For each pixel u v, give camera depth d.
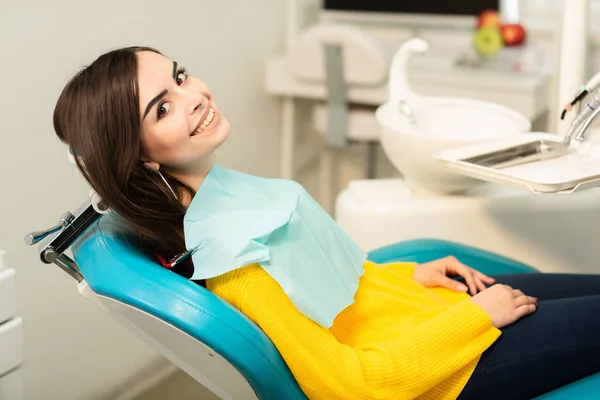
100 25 1.88
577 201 1.61
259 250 1.01
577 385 1.15
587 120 1.28
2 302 1.12
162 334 1.00
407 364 1.04
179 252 1.10
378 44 2.41
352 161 3.14
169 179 1.09
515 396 1.16
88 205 1.03
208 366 1.02
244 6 2.53
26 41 1.66
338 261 1.17
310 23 2.94
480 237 1.60
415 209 1.57
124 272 0.98
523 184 1.13
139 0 2.02
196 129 1.07
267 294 1.01
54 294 1.79
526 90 2.34
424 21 2.74
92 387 1.95
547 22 2.89
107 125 0.99
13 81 1.63
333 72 2.44
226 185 1.13
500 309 1.15
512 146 1.30
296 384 1.02
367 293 1.22
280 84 2.60
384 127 1.58
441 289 1.35
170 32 2.17
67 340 1.85
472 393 1.12
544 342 1.15
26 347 1.73
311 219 1.17
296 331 1.02
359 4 2.80
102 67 1.02
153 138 1.03
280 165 2.92
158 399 2.05
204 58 2.35
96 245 1.03
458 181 1.57
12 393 1.17
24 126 1.68
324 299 1.06
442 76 2.44
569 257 1.64
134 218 1.04
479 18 2.69
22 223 1.69
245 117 2.63
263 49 2.70
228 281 1.02
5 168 1.63
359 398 1.02
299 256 1.07
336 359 1.02
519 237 1.61
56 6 1.73
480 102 1.67
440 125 1.66
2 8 1.59
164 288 0.95
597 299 1.21
